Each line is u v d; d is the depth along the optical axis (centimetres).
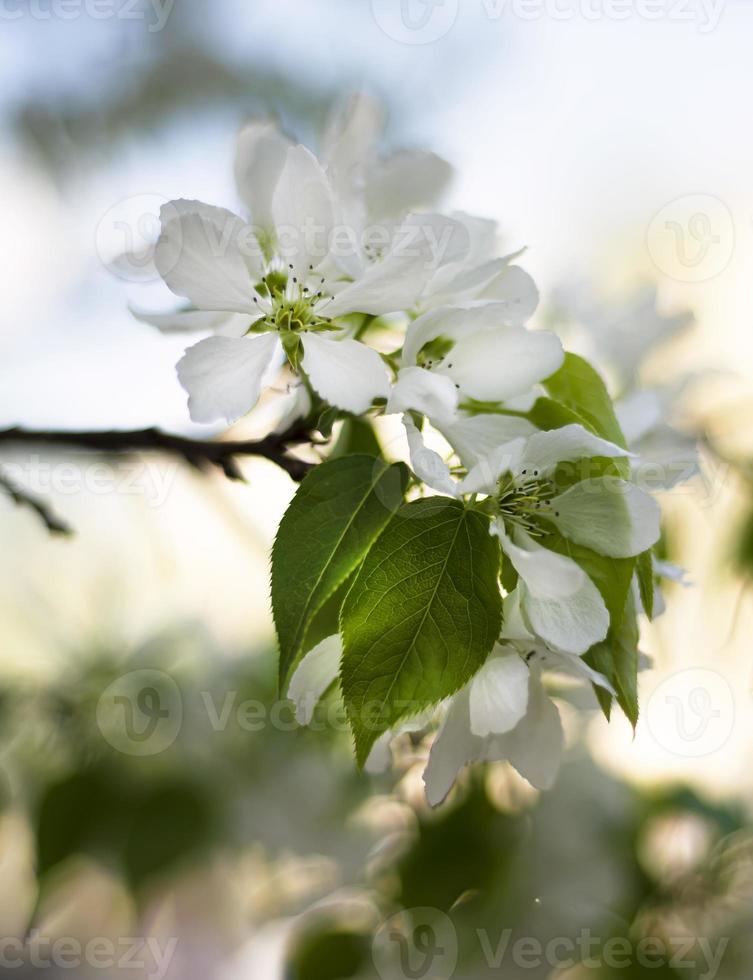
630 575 60
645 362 70
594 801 78
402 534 59
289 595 59
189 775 77
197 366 60
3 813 77
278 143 62
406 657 59
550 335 60
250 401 60
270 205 62
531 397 61
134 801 77
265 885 81
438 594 59
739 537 74
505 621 60
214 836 77
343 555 59
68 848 76
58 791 77
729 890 77
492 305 60
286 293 61
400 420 60
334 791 78
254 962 84
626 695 59
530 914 76
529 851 76
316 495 59
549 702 61
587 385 61
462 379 60
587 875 77
